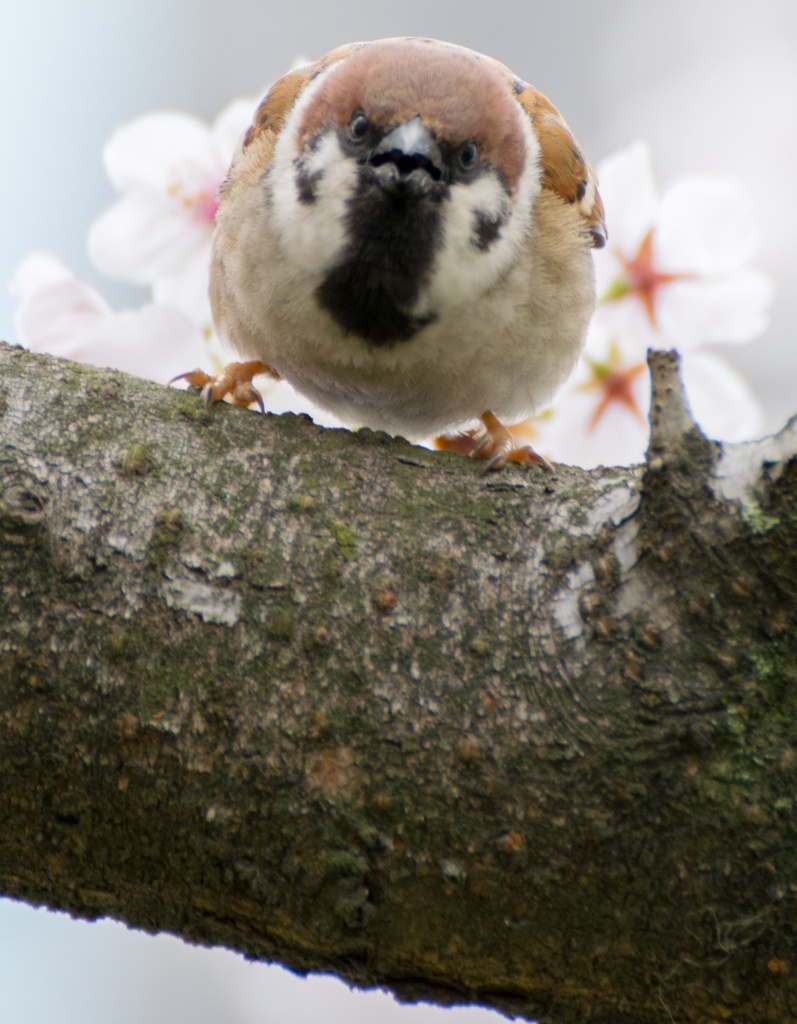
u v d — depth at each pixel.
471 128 1.51
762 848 1.45
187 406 1.47
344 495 1.47
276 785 1.45
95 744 1.45
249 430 1.47
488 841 1.45
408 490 1.47
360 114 1.51
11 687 1.45
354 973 1.46
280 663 1.45
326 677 1.45
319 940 1.45
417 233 1.51
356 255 1.51
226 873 1.45
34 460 1.46
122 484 1.46
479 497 1.47
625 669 1.45
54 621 1.45
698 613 1.45
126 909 1.46
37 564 1.45
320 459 1.47
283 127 1.53
